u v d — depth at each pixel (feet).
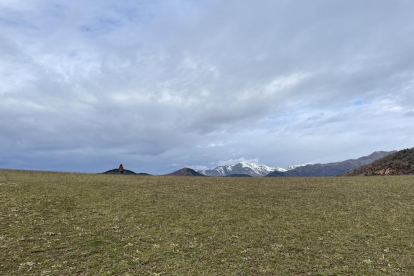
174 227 52.60
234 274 35.81
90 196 72.84
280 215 60.39
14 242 42.39
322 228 52.19
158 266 37.63
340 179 111.14
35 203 62.39
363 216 58.54
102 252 41.22
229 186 96.07
